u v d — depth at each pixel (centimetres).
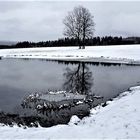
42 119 1410
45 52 7494
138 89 2011
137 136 916
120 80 2942
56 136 966
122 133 961
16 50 8744
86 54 6588
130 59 5362
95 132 1001
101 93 2202
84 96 2036
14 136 981
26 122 1338
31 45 11631
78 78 3077
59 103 1786
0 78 3022
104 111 1402
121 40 11569
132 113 1213
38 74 3403
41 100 1877
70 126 1144
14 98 1975
